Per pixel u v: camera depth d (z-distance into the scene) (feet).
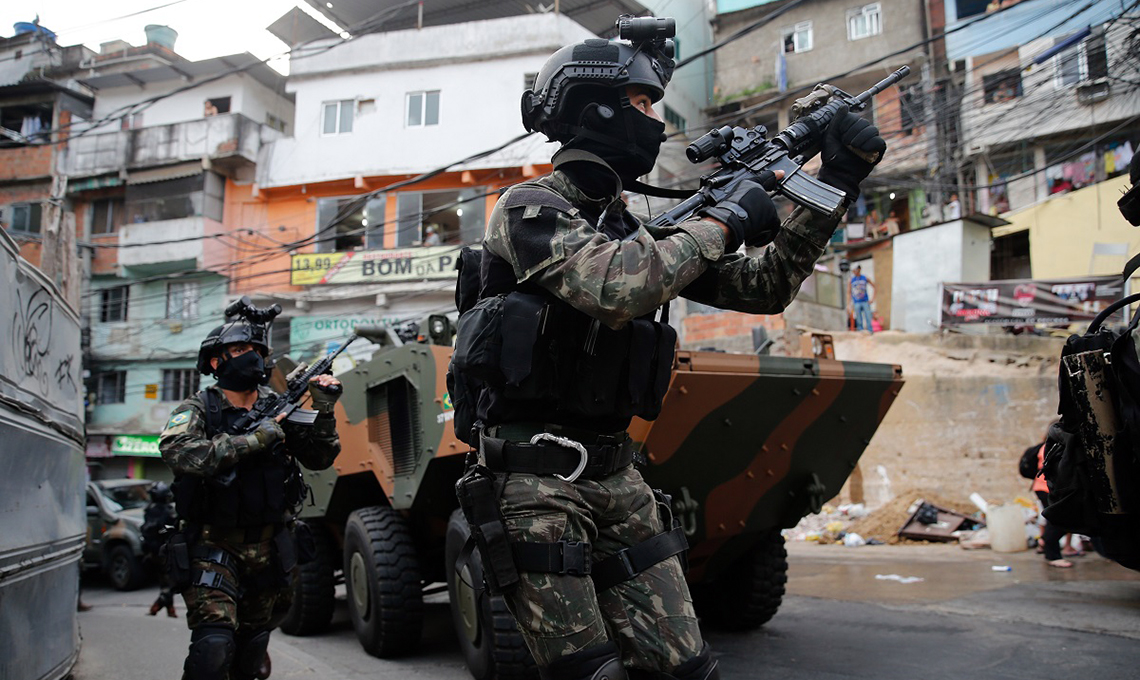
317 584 19.56
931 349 39.19
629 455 6.18
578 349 5.70
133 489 40.29
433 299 65.98
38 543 11.55
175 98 78.79
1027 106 55.77
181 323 71.41
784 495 16.03
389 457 17.52
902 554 29.43
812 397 14.46
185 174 72.59
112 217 76.64
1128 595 19.15
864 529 33.86
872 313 51.01
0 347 10.28
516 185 5.88
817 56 76.43
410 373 16.67
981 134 60.80
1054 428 9.47
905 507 34.60
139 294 74.18
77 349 15.58
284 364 19.34
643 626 5.67
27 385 11.62
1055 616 17.06
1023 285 43.88
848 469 16.76
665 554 5.95
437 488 16.49
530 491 5.66
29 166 76.89
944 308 45.52
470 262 6.52
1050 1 60.85
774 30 79.25
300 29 82.02
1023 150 62.08
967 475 36.22
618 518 5.94
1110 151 58.59
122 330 72.84
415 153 68.44
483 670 13.87
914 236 56.18
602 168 6.03
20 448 10.85
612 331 5.79
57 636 12.99
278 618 11.49
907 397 37.96
